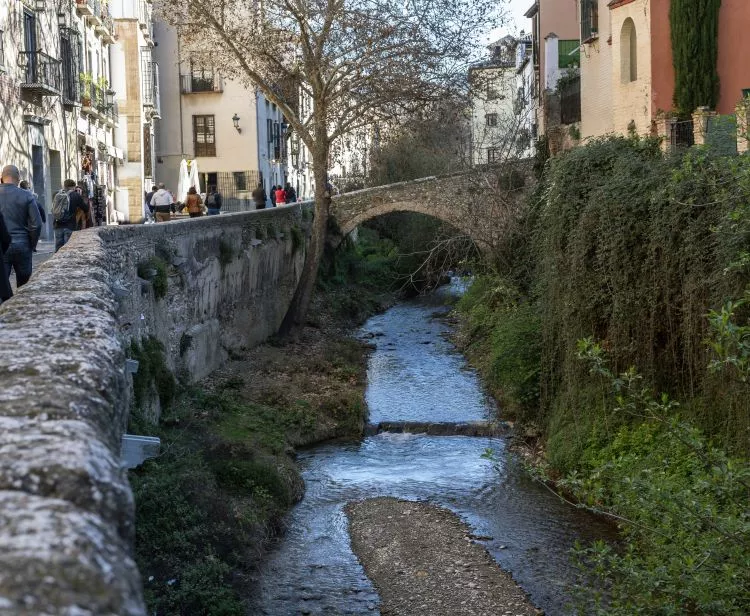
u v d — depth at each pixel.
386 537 12.97
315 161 26.42
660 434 12.96
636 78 22.73
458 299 36.38
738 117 9.82
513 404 19.36
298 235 32.28
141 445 4.34
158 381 14.55
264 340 26.17
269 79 26.44
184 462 12.20
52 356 2.38
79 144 32.72
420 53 24.12
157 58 53.03
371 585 11.41
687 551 7.09
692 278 12.53
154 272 14.48
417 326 32.34
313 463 16.83
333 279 36.69
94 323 3.14
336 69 24.98
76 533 1.19
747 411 11.13
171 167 53.56
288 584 11.27
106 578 1.10
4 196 12.30
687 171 11.13
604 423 14.34
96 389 2.14
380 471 16.34
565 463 14.78
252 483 13.55
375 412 20.11
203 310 19.81
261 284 26.08
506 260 26.14
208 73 53.00
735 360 6.74
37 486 1.37
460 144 28.55
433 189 35.31
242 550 11.48
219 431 16.03
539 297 19.73
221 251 21.45
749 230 10.25
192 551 10.23
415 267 40.91
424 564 11.94
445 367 24.72
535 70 43.03
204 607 9.47
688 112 21.23
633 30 23.11
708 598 6.48
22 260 12.52
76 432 1.62
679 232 12.98
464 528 13.30
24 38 26.39
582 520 13.55
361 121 26.00
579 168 16.36
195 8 24.23
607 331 14.97
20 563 1.08
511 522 13.51
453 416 19.69
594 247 14.79
